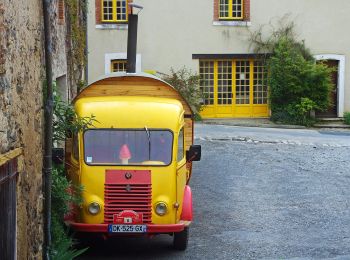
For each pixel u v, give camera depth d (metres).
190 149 12.38
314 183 17.62
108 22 30.16
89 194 11.28
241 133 26.27
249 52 30.69
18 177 7.82
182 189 11.88
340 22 30.67
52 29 14.21
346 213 14.65
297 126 28.97
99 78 13.31
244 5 30.56
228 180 17.98
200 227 13.56
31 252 8.68
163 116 11.80
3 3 7.32
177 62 30.67
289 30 30.53
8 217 7.40
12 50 7.74
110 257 11.56
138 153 11.50
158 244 12.46
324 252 11.80
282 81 29.42
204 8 30.56
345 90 30.78
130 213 11.25
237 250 11.95
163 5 30.44
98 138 11.56
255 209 15.00
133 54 17.12
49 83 9.92
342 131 28.47
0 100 7.15
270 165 19.95
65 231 11.30
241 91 31.05
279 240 12.60
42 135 9.69
